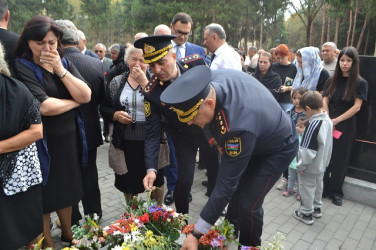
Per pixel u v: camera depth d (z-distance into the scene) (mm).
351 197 4113
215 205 1789
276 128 2014
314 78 4559
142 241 1970
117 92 2850
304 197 3414
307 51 4527
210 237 2025
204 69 1702
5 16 2363
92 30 64188
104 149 6016
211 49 3893
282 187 4402
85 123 2879
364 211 3838
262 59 4848
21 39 2160
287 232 3291
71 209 2783
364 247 3070
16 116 1876
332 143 3701
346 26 35219
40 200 2125
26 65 2186
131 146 2848
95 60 2959
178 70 2348
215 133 1801
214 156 2881
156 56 2164
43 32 2080
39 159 2188
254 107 1818
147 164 2537
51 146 2336
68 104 2322
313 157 3213
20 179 1929
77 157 2578
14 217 1948
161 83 2406
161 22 36281
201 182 4512
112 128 3027
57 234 3061
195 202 3865
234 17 36812
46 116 2283
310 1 34844
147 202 2445
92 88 2859
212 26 3785
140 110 2807
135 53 2650
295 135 2256
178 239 2133
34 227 2080
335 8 28328
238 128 1695
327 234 3285
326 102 4020
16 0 50625
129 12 54062
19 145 1900
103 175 4695
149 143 2600
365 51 32438
